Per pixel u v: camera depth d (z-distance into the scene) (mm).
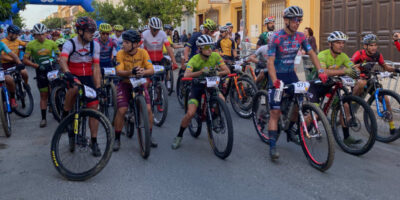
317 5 12766
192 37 7664
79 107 4133
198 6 20766
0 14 7031
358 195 3471
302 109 4312
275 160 4449
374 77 5273
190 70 4738
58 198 3486
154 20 6941
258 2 15367
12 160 4586
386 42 10742
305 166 4246
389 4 10562
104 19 19438
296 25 4168
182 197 3469
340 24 12133
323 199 3396
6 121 5617
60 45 6734
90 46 4477
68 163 4047
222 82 6988
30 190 3674
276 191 3580
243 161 4445
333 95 4852
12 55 6348
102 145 4051
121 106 4766
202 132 5766
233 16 17438
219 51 7703
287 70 4449
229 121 4328
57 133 3984
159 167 4262
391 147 4938
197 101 4828
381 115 5105
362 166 4234
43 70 6266
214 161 4457
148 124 4383
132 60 4793
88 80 4609
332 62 4949
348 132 4770
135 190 3635
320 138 4062
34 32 6418
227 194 3523
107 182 3844
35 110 7629
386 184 3723
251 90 6430
